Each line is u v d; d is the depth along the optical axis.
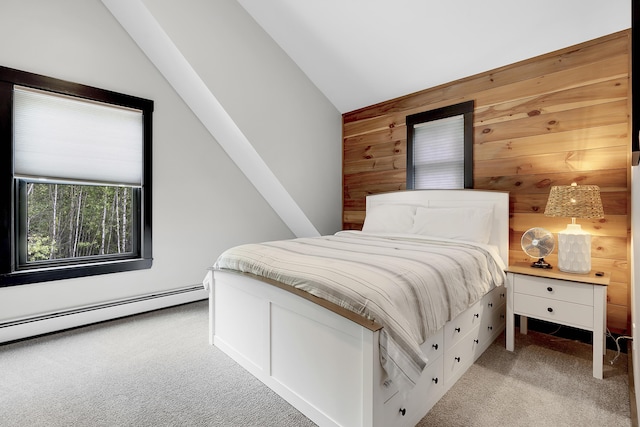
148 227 3.02
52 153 2.50
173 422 1.50
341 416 1.36
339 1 2.76
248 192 3.82
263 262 1.85
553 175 2.57
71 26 2.56
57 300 2.54
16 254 2.41
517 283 2.20
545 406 1.61
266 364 1.79
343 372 1.34
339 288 1.38
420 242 2.53
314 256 1.85
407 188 3.54
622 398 1.67
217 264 2.25
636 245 1.55
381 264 1.63
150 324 2.71
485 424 1.48
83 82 2.62
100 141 2.74
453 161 3.22
